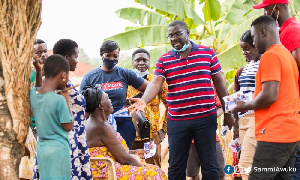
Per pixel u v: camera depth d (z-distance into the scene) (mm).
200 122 4492
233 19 9516
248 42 4648
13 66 3100
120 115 5285
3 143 3109
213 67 4586
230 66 9266
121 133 5301
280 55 3521
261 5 4246
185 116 4520
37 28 3260
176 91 4527
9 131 3119
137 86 5402
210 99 4504
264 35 3648
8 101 3109
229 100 3936
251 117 4441
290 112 3496
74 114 3699
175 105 4551
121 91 5305
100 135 4078
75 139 3662
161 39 9281
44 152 3186
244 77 4707
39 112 3209
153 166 4387
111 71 5363
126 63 9938
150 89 4625
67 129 3244
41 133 3219
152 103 5574
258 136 3578
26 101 3199
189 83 4480
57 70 3236
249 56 4707
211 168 4531
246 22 9320
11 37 3086
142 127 5441
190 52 4484
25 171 4523
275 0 4160
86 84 5328
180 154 4594
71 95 3674
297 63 3934
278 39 3674
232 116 4875
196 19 8906
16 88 3119
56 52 3877
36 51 4645
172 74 4527
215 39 9922
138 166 4129
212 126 4520
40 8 3270
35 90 3264
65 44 3877
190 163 5301
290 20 4125
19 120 3145
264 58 3514
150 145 4809
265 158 3494
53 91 3254
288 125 3471
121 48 9289
